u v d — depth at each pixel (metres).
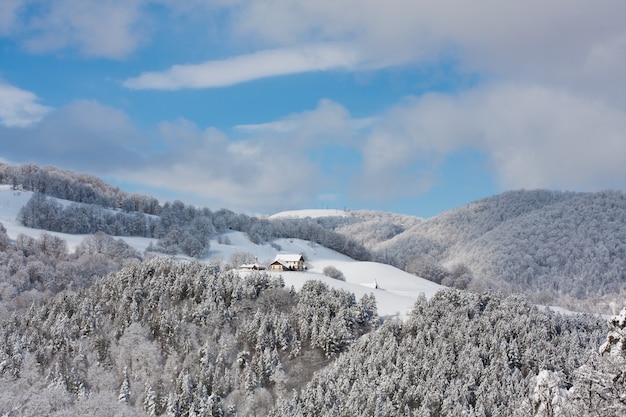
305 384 134.75
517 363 130.62
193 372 135.50
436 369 124.88
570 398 37.78
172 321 146.12
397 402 117.19
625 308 42.41
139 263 177.12
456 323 142.75
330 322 149.88
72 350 140.00
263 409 127.31
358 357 133.25
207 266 175.75
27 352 137.38
